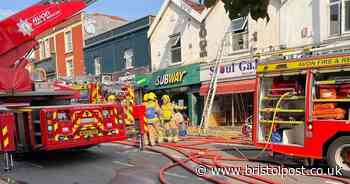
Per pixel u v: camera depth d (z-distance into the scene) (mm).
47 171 9359
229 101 18797
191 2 21031
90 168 9516
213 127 18172
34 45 10391
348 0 13539
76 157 11164
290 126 8734
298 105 8578
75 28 29219
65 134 9531
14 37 10070
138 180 7988
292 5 15227
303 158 8867
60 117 9500
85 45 28281
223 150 11180
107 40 25922
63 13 10492
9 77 10305
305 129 8258
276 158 9680
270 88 9172
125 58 24703
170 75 20500
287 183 7277
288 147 8648
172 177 8039
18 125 10023
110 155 11344
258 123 9312
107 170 9164
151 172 8719
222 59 17891
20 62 10484
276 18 15797
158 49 22094
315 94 8180
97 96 15445
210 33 18672
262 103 9289
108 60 26109
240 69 16781
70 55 29922
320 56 8055
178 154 10875
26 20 10141
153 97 13336
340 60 7723
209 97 18125
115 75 24828
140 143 12242
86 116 9891
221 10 18047
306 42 14797
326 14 14195
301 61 8375
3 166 10102
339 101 7770
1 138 9398
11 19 10047
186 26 20031
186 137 14531
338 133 7766
